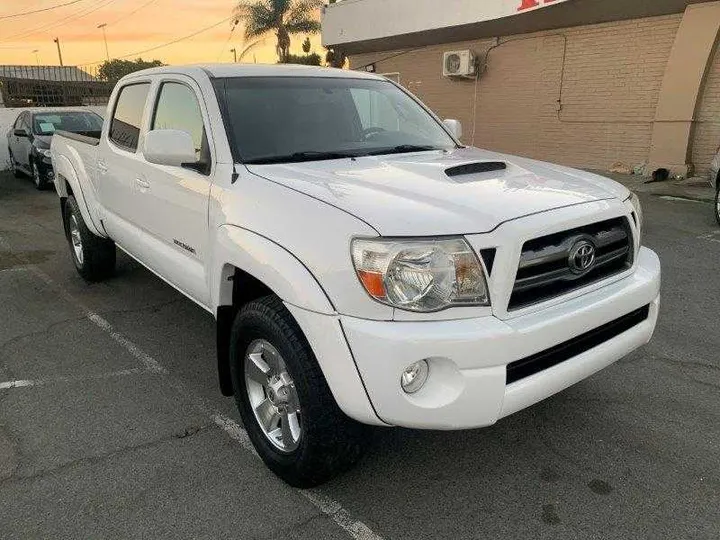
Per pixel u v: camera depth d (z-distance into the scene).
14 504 2.78
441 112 16.55
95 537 2.58
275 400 2.86
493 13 13.53
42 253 7.36
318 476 2.75
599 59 12.62
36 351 4.46
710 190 10.23
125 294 5.71
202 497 2.83
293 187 2.82
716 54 10.80
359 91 4.11
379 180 2.90
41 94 19.34
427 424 2.37
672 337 4.51
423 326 2.31
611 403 3.60
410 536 2.57
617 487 2.86
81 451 3.19
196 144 3.57
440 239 2.34
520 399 2.45
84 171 5.38
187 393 3.81
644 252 3.32
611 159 12.88
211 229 3.21
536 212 2.55
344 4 17.78
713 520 2.63
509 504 2.76
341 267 2.37
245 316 2.82
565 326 2.51
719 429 3.31
